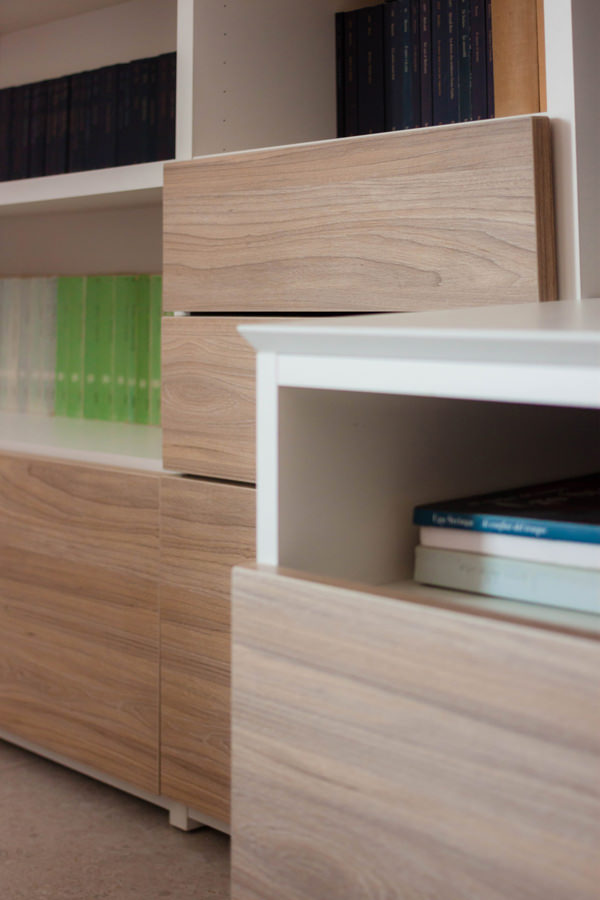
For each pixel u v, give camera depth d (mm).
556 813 399
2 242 2211
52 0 1915
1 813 1430
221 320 1263
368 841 469
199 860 1295
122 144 1744
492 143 982
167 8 1849
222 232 1260
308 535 599
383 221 1082
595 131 1004
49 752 1580
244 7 1433
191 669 1311
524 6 1205
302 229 1166
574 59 960
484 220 993
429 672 441
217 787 1284
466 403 759
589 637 396
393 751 457
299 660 497
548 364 430
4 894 1199
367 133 1444
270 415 571
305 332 524
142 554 1366
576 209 970
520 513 625
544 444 869
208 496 1274
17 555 1567
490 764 420
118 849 1323
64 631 1495
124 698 1408
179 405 1321
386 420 668
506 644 413
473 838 427
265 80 1475
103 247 2012
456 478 745
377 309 1097
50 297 2059
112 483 1402
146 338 1882
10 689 1596
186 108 1366
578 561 575
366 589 481
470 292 1009
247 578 522
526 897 410
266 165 1200
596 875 386
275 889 515
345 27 1465
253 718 521
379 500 664
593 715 387
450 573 642
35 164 1895
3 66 2172
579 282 975
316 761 490
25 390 2123
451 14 1314
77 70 2023
